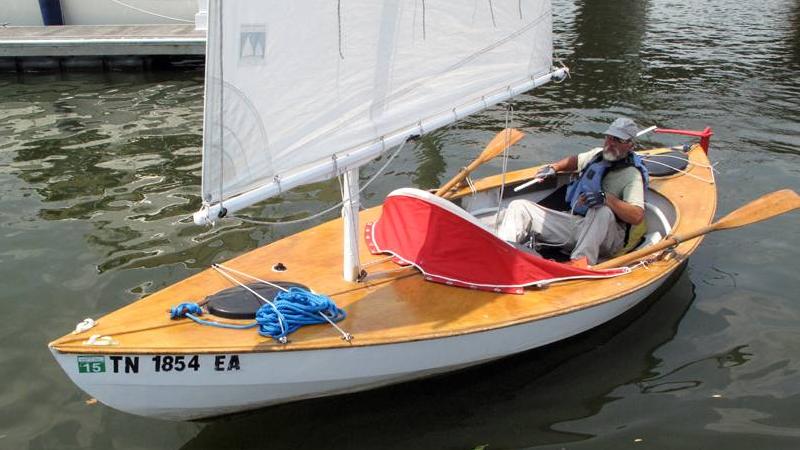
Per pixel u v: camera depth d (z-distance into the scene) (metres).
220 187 3.45
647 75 13.28
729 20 19.25
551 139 9.84
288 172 3.80
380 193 7.97
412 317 4.43
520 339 4.66
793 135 9.85
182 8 15.80
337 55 3.84
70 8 15.62
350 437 4.36
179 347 3.83
